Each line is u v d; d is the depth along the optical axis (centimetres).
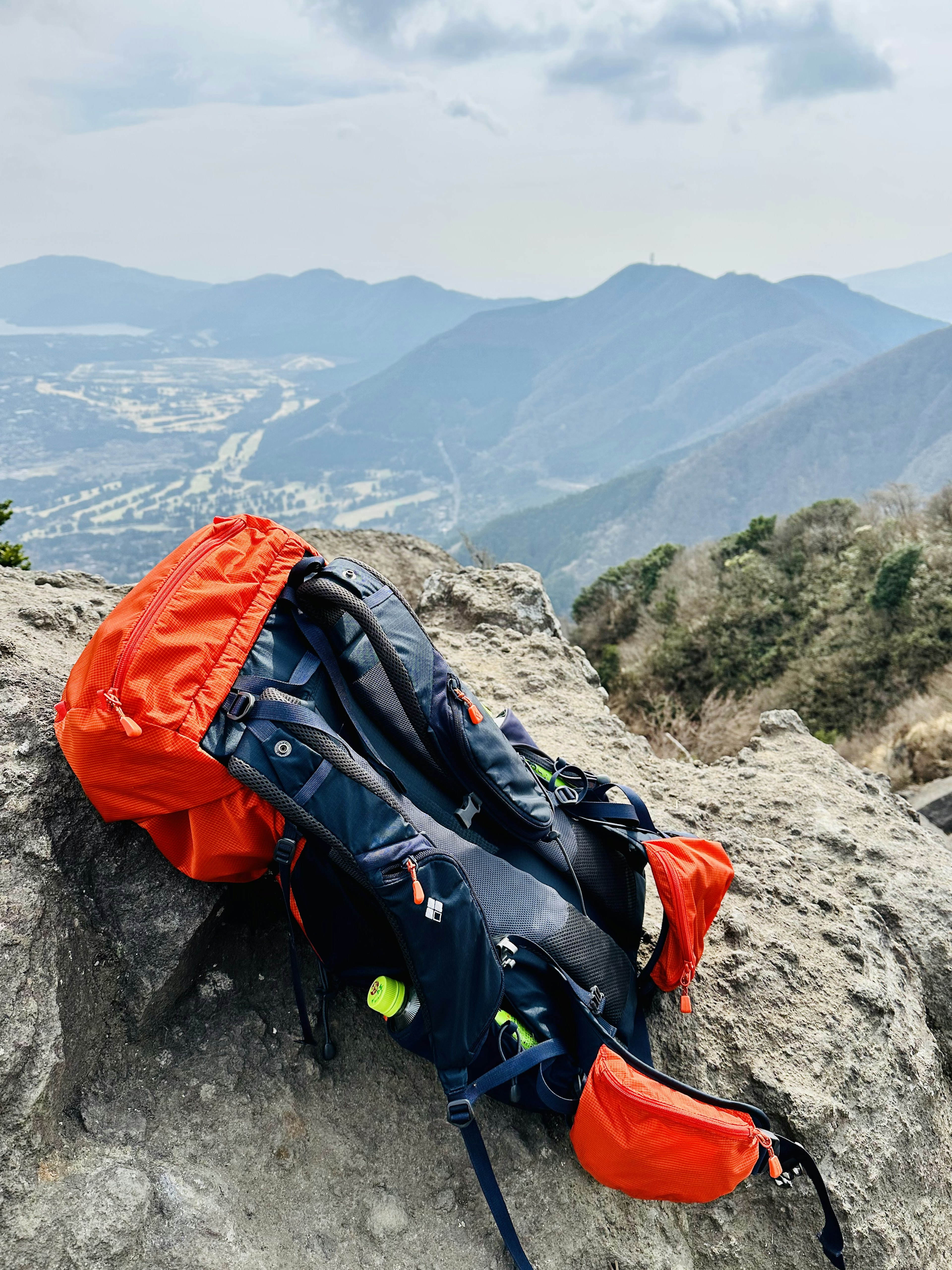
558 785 247
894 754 977
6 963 170
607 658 2239
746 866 312
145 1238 165
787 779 392
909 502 2284
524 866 213
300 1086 206
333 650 210
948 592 1525
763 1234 219
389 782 205
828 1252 201
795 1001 251
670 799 359
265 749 176
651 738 1189
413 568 879
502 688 416
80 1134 177
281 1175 189
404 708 206
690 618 2122
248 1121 194
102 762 172
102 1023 191
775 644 1836
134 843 205
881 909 312
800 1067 234
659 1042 231
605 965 206
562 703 421
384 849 176
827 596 1873
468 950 179
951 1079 284
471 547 1564
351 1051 216
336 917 190
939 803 764
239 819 182
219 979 217
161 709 170
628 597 2675
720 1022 241
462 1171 202
